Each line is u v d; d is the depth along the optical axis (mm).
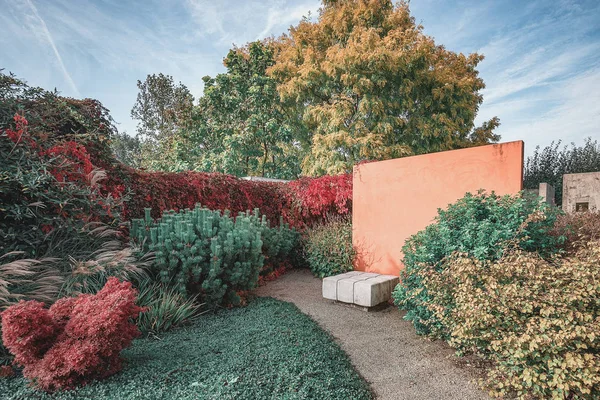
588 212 4105
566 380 1975
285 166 14508
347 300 4473
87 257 3455
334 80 12945
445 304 2947
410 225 4930
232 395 1990
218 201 6098
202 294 3977
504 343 2291
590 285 2113
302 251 6762
